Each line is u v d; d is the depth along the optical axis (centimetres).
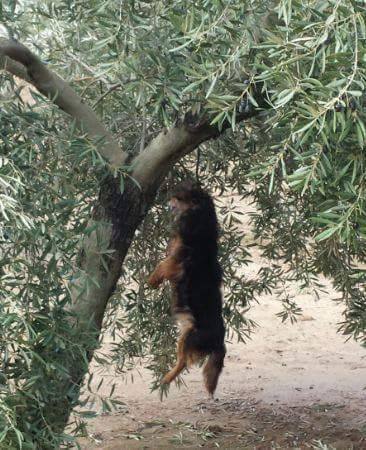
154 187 852
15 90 721
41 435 686
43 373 673
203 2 649
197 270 872
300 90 551
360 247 943
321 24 545
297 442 1141
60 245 678
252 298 1115
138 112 894
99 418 1231
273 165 602
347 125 545
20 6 844
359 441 1144
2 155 635
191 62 644
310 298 2095
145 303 1061
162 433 1175
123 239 845
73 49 867
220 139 981
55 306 674
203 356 876
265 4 657
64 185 695
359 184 585
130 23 688
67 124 836
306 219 989
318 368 1585
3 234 620
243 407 1319
